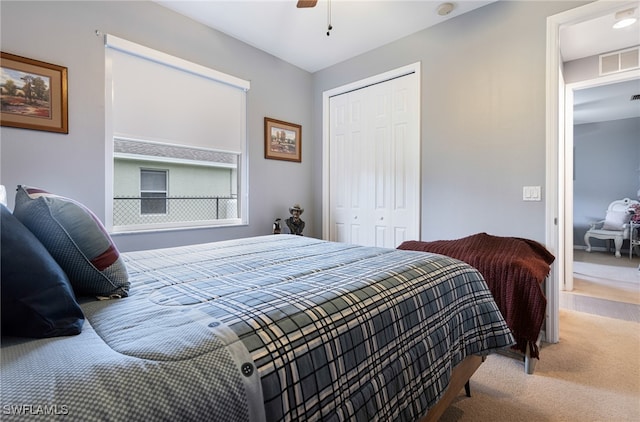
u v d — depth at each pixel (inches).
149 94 96.0
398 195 121.4
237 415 22.0
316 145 150.3
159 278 43.5
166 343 24.0
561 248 131.6
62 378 19.1
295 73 141.9
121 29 88.8
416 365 39.1
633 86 154.6
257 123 126.8
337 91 140.3
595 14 79.4
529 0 88.7
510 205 93.1
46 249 31.6
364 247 70.2
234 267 50.0
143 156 96.8
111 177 88.3
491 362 76.4
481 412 57.7
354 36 116.2
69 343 24.0
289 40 119.5
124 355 22.4
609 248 217.0
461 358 48.9
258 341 26.0
